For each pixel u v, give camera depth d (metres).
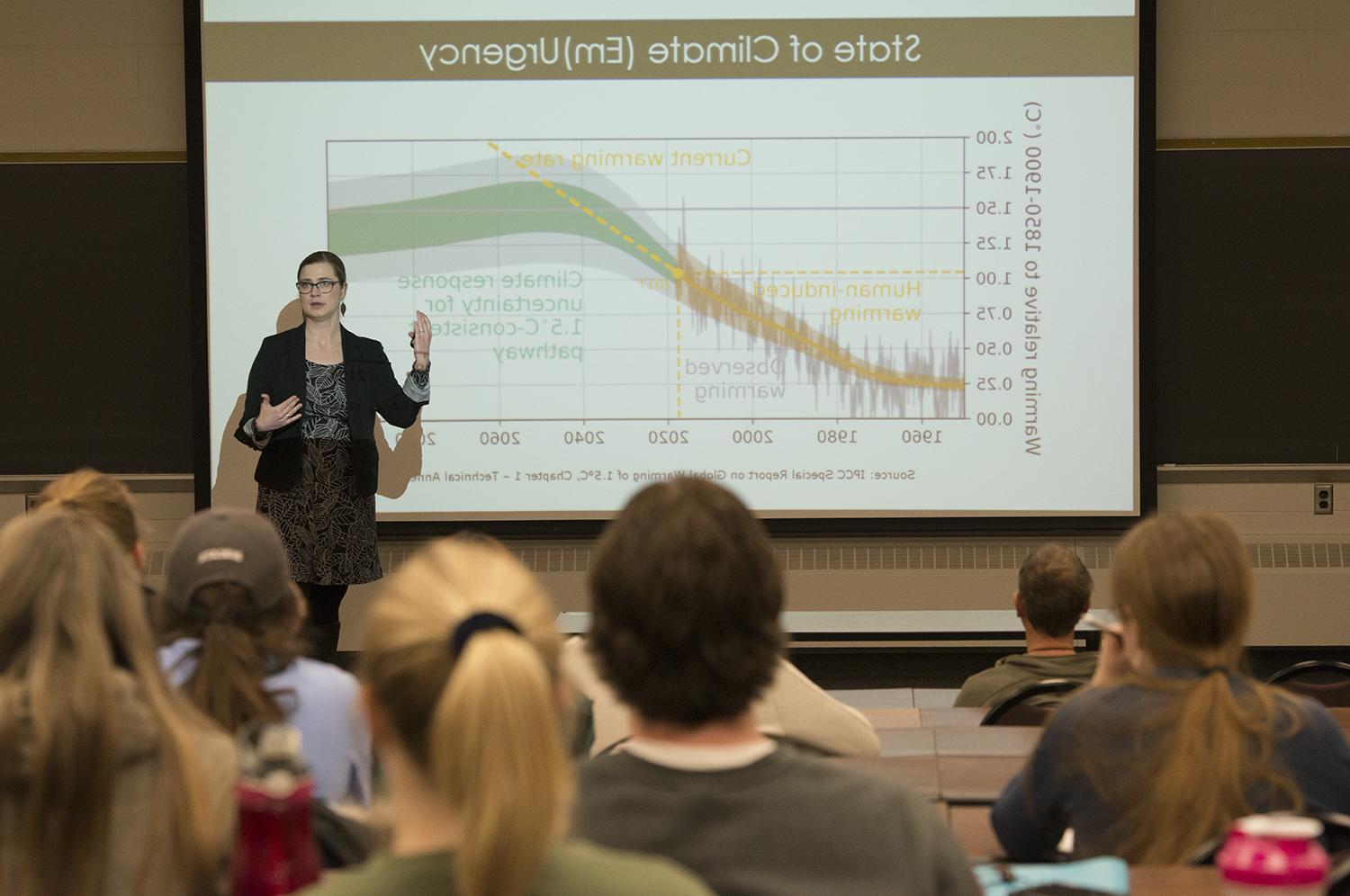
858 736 3.41
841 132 9.20
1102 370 9.19
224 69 9.19
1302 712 2.59
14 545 2.01
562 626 8.85
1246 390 9.41
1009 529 9.24
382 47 9.23
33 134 9.47
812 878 1.75
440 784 1.31
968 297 9.20
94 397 9.56
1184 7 9.32
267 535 2.93
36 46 9.45
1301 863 1.76
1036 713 4.12
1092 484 9.22
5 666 1.96
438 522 9.30
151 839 1.96
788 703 3.38
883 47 9.16
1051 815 2.72
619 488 9.30
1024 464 9.22
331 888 1.35
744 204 9.25
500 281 9.27
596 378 9.28
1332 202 9.35
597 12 9.22
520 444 9.29
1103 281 9.16
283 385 8.77
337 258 8.90
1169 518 2.72
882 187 9.20
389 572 9.37
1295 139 9.33
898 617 9.34
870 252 9.21
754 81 9.20
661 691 1.78
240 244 9.22
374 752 3.15
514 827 1.26
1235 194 9.35
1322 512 9.38
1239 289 9.39
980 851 2.88
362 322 9.25
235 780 2.10
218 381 9.25
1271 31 9.30
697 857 1.76
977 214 9.18
